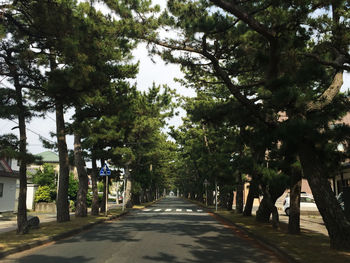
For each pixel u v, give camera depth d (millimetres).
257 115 10156
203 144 28812
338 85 9422
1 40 10609
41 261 7449
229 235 12531
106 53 12758
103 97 16156
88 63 10758
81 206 19688
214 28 9289
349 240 8398
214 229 14547
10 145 11344
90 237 11672
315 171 8844
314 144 8305
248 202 20531
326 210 8672
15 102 12047
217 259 7875
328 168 10117
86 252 8594
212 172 19094
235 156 19984
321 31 9422
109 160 26281
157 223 17328
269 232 12344
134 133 27719
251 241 11023
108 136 18469
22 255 8234
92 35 10789
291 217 11883
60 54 11547
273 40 9461
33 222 13078
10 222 18328
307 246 9062
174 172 73500
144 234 12531
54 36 10578
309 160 8906
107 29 10789
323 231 13703
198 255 8336
